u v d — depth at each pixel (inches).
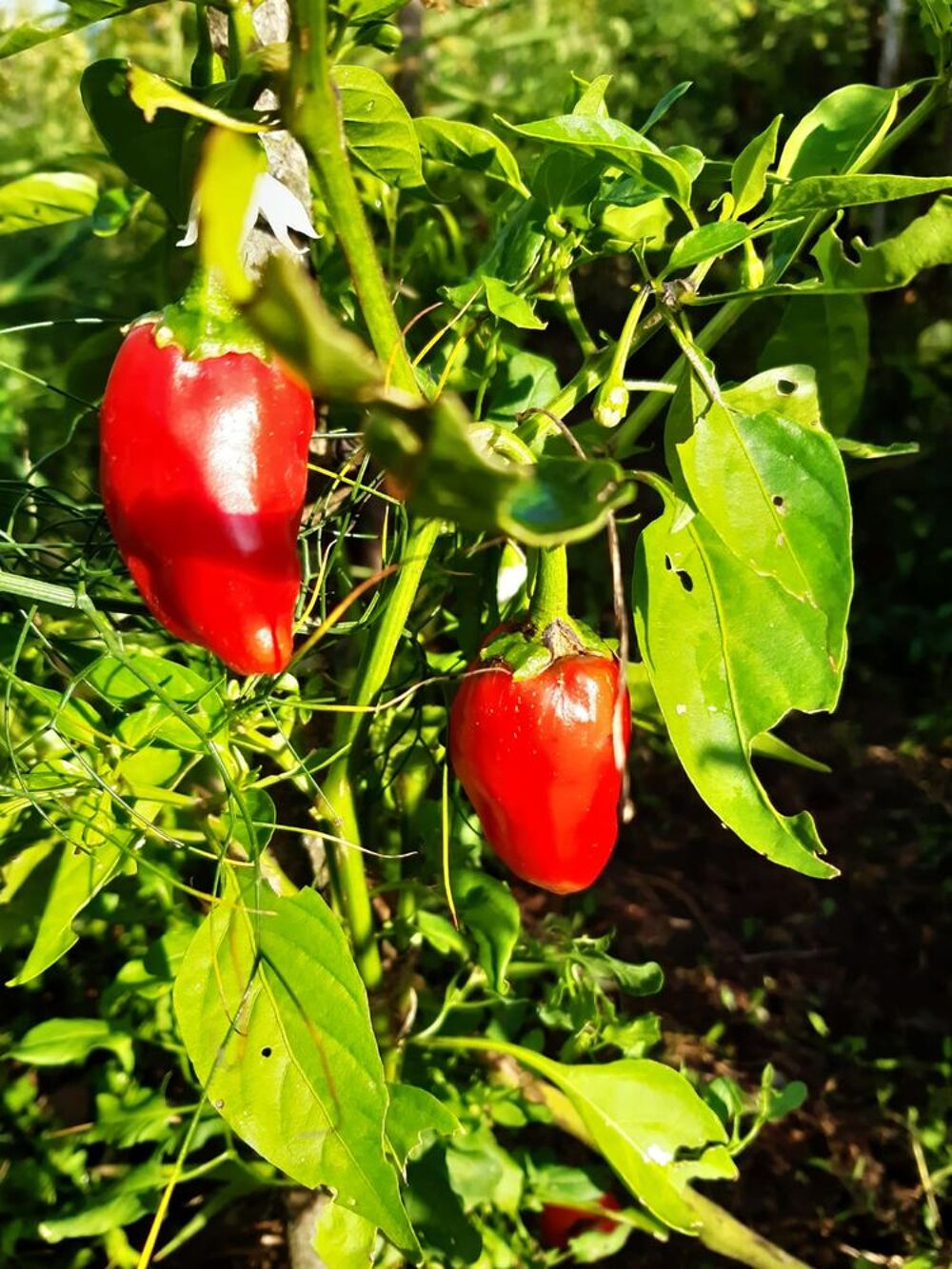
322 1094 10.4
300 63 7.3
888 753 39.3
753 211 23.8
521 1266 19.3
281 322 5.3
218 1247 22.5
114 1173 21.6
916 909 33.2
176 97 7.2
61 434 26.6
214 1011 10.9
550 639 11.3
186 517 9.0
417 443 5.7
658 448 36.4
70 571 13.8
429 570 13.3
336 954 10.8
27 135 48.2
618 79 50.2
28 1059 17.5
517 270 12.7
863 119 12.7
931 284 46.7
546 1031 25.1
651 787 37.2
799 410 11.7
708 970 30.6
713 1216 19.0
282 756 13.5
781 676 11.5
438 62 39.7
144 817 11.6
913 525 45.3
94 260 38.2
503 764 11.2
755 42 54.1
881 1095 27.0
